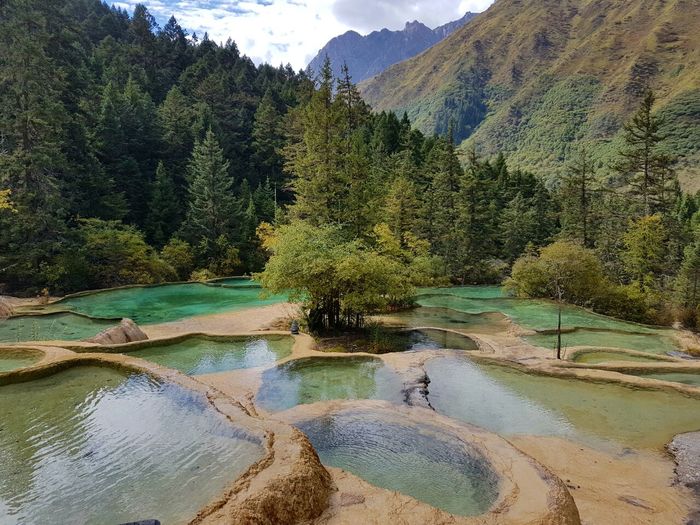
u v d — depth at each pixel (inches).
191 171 1856.5
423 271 1262.3
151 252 1435.8
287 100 3014.3
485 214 1752.0
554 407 426.3
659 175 1445.6
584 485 295.9
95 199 1450.5
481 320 923.4
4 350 470.6
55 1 2048.5
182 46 3408.0
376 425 350.9
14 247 1088.2
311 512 216.8
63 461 257.9
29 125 1165.7
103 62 2377.0
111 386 379.6
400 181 1557.6
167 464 252.8
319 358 527.2
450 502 248.5
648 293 1117.1
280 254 753.0
